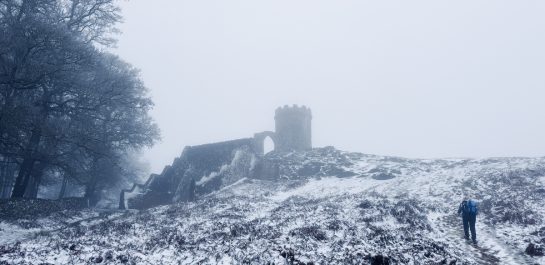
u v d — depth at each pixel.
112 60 34.34
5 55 24.39
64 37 23.94
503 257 10.20
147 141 35.47
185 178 41.81
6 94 24.03
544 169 23.22
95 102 29.86
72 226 21.66
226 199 26.00
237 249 10.45
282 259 9.10
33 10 25.81
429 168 32.25
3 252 11.39
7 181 40.97
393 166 35.31
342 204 19.11
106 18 32.91
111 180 41.72
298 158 41.66
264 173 37.62
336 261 9.05
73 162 31.89
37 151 24.41
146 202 38.84
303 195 28.52
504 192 18.97
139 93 34.53
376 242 10.59
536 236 11.71
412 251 9.96
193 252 10.75
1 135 22.22
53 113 28.78
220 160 40.91
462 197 19.25
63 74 25.03
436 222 14.93
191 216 19.86
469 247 11.31
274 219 15.75
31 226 21.30
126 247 12.21
